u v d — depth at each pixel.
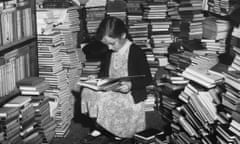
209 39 3.90
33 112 3.21
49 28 3.71
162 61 4.54
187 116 3.28
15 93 3.19
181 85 3.97
